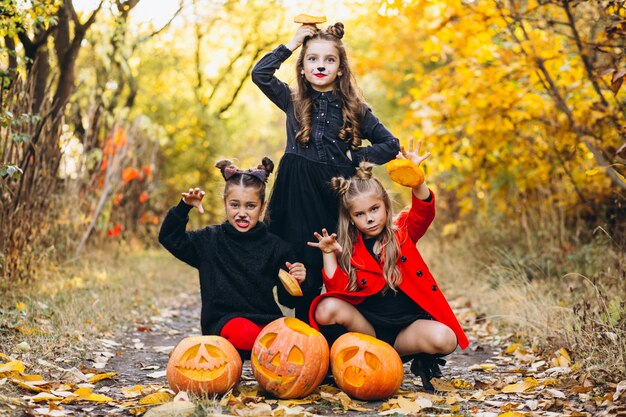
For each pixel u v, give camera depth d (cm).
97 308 589
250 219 388
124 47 1066
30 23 541
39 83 716
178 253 385
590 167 720
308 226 396
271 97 417
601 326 429
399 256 387
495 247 771
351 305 384
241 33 1783
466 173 831
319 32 410
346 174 397
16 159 601
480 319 588
